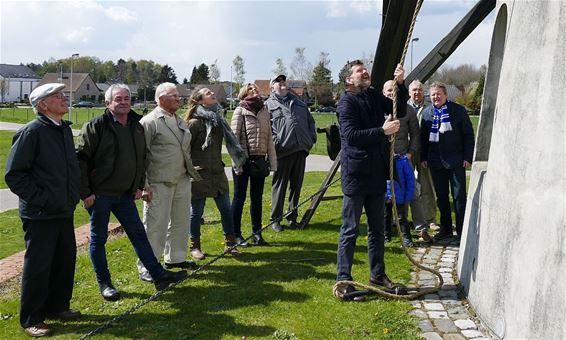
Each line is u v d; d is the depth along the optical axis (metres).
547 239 3.49
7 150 21.89
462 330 4.46
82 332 4.59
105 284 5.31
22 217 4.48
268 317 4.81
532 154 3.79
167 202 5.79
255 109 7.02
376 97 5.20
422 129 7.28
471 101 40.72
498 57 5.52
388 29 7.23
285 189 7.90
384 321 4.66
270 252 6.83
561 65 3.49
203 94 6.45
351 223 5.21
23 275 4.52
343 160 5.17
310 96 67.25
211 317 4.84
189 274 5.98
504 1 4.88
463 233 5.70
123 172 5.11
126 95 5.07
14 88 110.62
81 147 4.97
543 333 3.46
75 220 9.55
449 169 7.10
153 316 4.89
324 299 5.21
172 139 5.74
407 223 6.97
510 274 4.01
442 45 8.02
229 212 6.75
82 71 117.62
